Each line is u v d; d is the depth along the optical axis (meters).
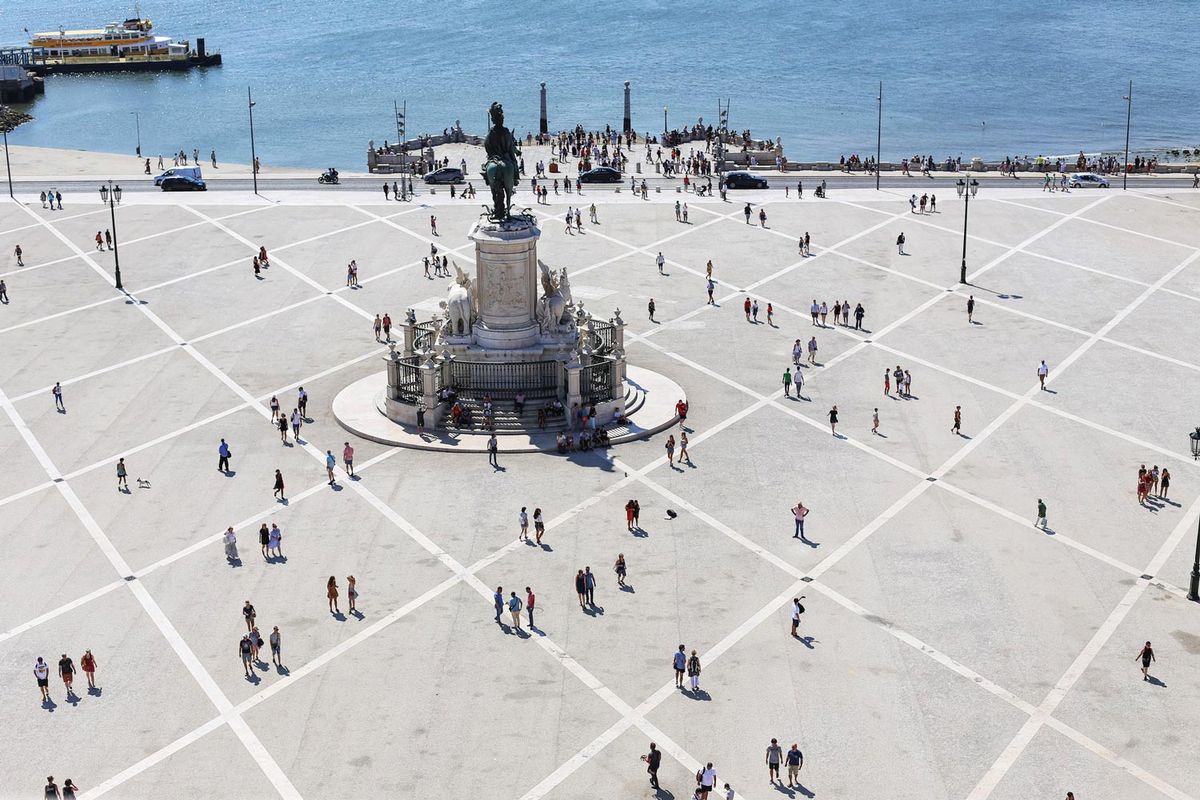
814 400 77.19
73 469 68.56
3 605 54.94
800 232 112.69
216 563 58.28
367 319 91.94
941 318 91.81
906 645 51.16
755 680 48.97
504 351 73.75
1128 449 70.00
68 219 118.00
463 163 138.00
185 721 46.84
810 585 55.78
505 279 73.56
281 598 55.16
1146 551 58.62
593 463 68.25
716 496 64.31
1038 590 55.25
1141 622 52.62
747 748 45.00
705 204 122.31
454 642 51.69
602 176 134.38
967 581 56.03
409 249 108.12
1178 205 120.62
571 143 157.75
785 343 87.06
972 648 50.91
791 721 46.47
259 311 93.88
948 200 122.75
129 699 48.19
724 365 82.88
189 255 107.12
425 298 96.00
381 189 131.12
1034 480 66.12
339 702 47.88
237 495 65.06
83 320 92.50
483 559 58.25
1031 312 92.88
